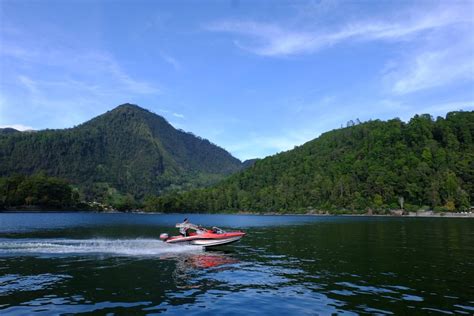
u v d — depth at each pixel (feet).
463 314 38.96
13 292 48.34
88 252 87.86
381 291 48.91
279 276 59.47
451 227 193.26
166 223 255.50
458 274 60.03
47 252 87.61
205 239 98.89
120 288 50.90
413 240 118.73
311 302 43.91
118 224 235.20
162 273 61.98
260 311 40.47
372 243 109.91
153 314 39.32
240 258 79.56
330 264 71.10
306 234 148.66
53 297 45.88
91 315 38.73
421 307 41.47
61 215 430.20
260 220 341.62
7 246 99.30
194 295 47.32
